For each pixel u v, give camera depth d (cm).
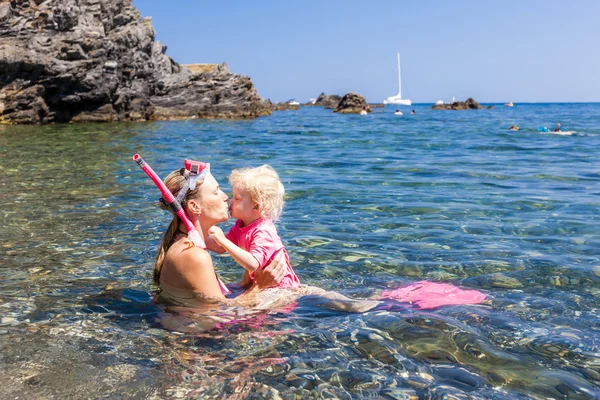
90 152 1340
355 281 405
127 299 356
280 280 375
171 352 278
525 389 245
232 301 352
